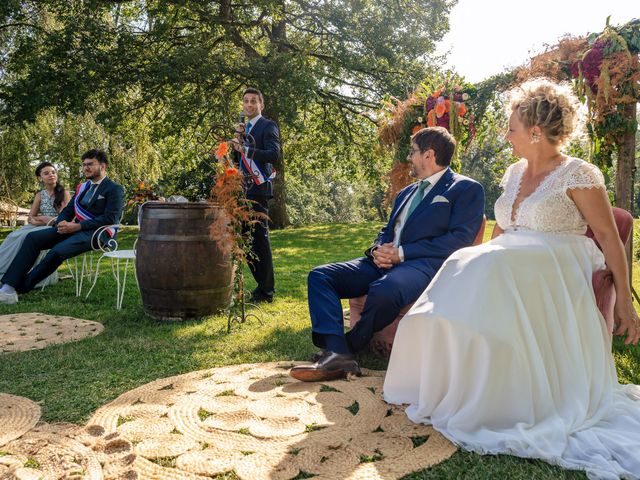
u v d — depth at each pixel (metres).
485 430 2.00
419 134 3.12
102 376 2.79
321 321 2.81
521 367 2.01
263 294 4.87
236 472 1.77
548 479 1.70
